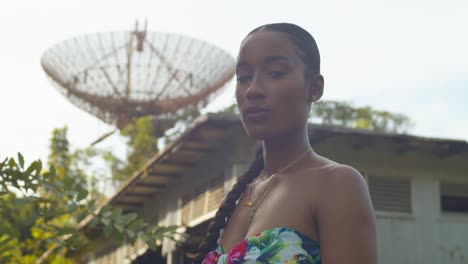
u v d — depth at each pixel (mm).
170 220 14695
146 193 15930
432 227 12312
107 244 18703
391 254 12000
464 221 12477
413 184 12391
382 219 12102
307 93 1632
